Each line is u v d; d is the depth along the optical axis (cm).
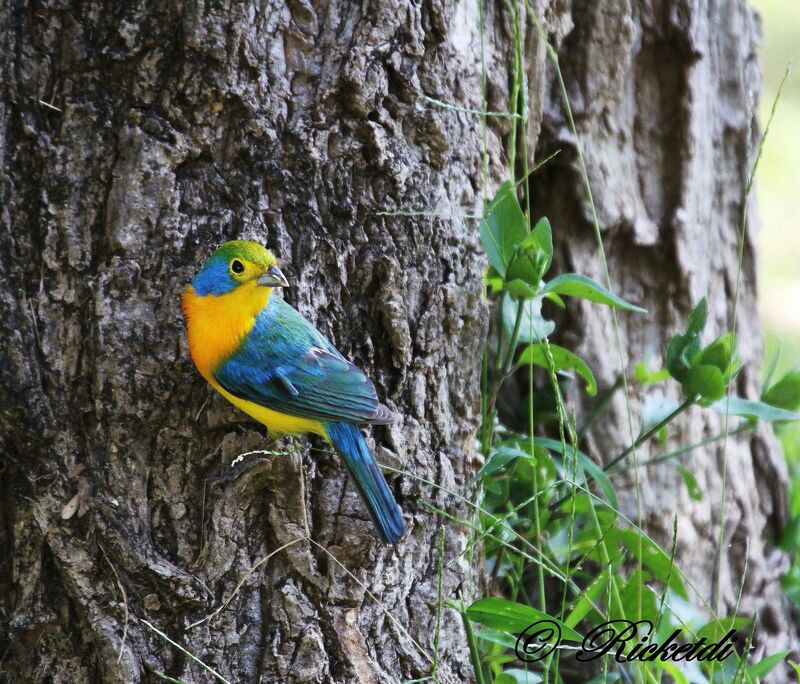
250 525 701
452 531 770
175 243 674
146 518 685
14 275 660
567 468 762
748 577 1077
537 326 821
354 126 705
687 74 1006
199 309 663
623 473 996
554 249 1005
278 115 689
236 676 696
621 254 1023
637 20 996
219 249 661
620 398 1002
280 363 680
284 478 700
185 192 677
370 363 737
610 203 998
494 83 828
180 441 690
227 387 675
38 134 659
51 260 664
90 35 657
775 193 2117
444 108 739
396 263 725
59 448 673
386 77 710
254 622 702
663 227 1021
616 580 837
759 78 1110
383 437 739
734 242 1091
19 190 660
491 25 823
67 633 685
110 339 668
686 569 1029
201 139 675
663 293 1032
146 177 666
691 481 923
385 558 736
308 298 709
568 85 979
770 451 1122
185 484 694
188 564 692
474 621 731
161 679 683
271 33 680
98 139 664
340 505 726
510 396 989
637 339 1030
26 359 661
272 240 698
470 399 788
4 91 654
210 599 691
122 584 680
